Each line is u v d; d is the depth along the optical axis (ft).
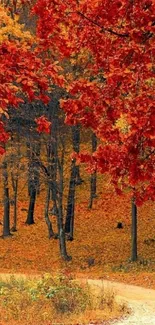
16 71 21.85
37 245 118.32
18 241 121.60
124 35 23.67
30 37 24.06
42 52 24.17
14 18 25.73
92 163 24.53
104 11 22.94
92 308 57.62
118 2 22.54
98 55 24.35
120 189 25.08
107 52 24.14
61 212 108.06
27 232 128.57
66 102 23.97
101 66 24.47
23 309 55.57
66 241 119.03
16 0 26.37
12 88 21.65
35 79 21.97
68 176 141.18
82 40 24.13
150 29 22.34
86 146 142.61
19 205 149.48
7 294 62.18
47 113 103.91
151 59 22.97
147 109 22.34
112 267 98.58
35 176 110.52
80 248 113.91
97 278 89.30
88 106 23.84
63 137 112.06
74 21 23.82
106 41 24.04
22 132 106.93
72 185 117.50
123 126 26.76
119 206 140.15
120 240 117.60
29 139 107.14
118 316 54.39
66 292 58.90
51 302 57.06
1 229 135.85
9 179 163.43
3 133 23.40
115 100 23.53
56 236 122.42
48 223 123.24
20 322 51.55
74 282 64.23
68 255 109.91
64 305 56.13
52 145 109.70
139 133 23.13
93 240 118.93
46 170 109.40
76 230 126.62
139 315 55.52
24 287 66.74
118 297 68.03
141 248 110.73
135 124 22.72
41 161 108.06
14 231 129.39
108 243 116.06
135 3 22.24
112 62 23.36
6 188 125.39
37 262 106.11
